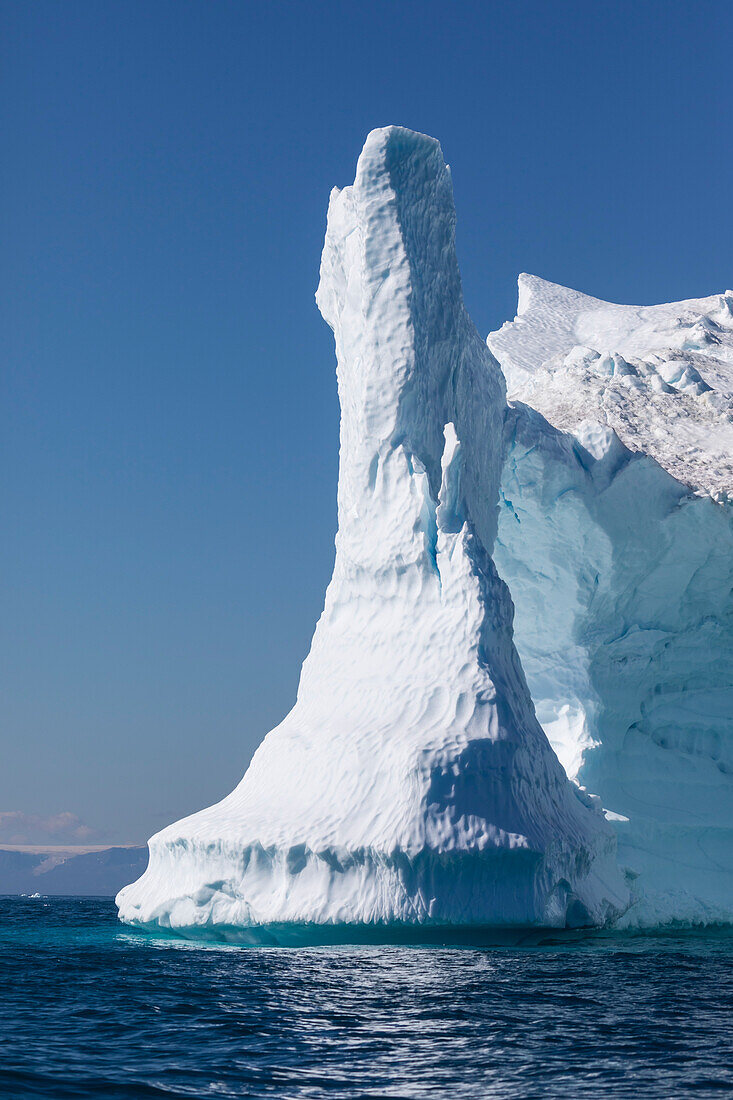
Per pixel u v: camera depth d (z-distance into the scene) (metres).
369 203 27.98
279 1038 13.84
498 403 32.34
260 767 26.12
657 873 31.11
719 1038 14.01
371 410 27.09
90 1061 12.45
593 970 20.42
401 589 26.08
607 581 32.78
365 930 21.89
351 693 25.59
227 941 24.70
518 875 21.91
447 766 22.31
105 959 22.00
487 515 30.70
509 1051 13.16
